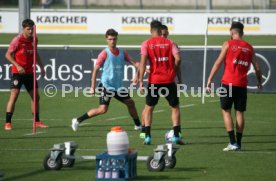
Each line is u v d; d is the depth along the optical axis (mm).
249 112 47781
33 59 40875
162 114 46938
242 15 102500
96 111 38938
